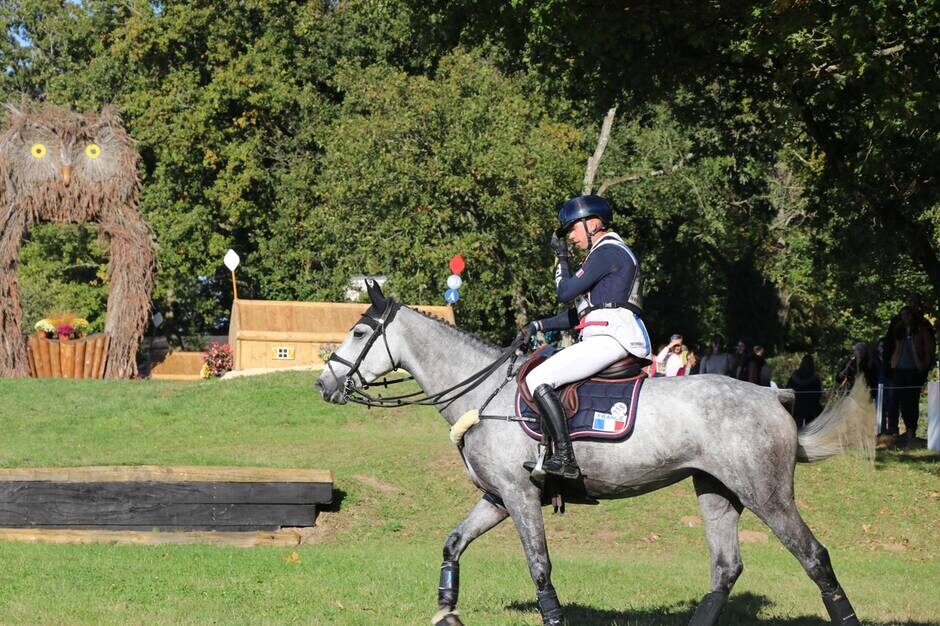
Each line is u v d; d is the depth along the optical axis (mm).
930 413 18656
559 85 21656
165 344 43406
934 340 18844
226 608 8719
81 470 13320
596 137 43688
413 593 9664
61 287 45625
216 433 20219
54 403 22094
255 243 45688
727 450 7191
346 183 36281
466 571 11367
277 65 43094
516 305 39375
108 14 44562
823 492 16234
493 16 19547
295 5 44531
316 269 43750
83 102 44188
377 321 8227
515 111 36594
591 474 7469
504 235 36625
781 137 19828
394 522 14742
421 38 23297
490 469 7629
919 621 9297
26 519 13156
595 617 8930
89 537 12789
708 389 7367
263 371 25203
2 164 25688
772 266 43125
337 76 41688
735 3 16719
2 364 25672
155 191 42094
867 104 17766
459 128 35781
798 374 20047
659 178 43750
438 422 21266
